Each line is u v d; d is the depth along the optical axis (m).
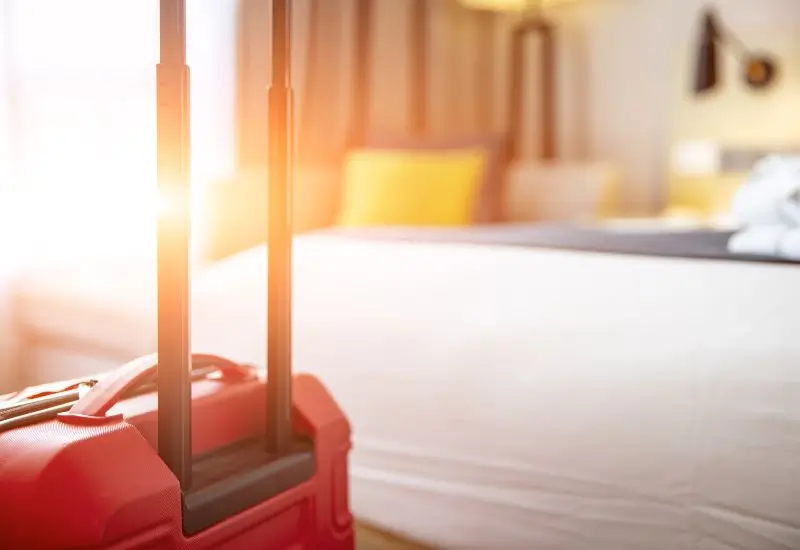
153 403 0.87
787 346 1.11
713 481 1.08
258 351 1.63
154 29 2.88
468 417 1.31
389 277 1.58
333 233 2.15
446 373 1.36
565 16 3.92
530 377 1.27
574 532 1.19
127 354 2.16
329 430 1.02
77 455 0.71
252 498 0.88
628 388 1.18
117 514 0.70
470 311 1.42
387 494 1.39
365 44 3.47
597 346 1.25
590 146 3.89
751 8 3.36
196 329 1.73
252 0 3.06
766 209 1.65
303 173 2.97
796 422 1.04
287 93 0.91
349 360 1.47
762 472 1.04
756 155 3.33
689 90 3.55
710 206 3.45
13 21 2.66
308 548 0.99
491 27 4.16
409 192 2.85
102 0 2.82
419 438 1.36
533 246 1.73
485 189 3.00
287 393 0.95
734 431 1.08
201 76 2.99
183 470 0.80
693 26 3.54
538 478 1.23
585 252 1.66
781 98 3.29
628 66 3.75
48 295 2.45
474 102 4.12
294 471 0.95
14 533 0.71
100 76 2.82
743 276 1.33
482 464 1.29
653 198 3.71
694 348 1.17
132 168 2.87
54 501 0.69
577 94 3.91
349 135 3.24
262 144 3.12
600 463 1.17
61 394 0.85
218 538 0.83
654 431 1.14
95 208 2.82
